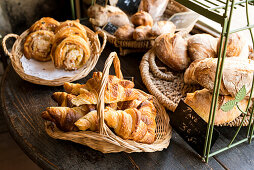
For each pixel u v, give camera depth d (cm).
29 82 121
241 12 134
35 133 104
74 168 96
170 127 103
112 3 146
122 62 133
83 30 124
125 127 94
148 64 123
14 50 121
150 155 100
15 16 171
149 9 138
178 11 140
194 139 98
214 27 142
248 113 105
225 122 101
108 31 137
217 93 88
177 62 119
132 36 129
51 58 124
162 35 122
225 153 101
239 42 112
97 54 119
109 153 100
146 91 119
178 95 114
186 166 97
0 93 117
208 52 116
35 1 173
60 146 101
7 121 108
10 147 173
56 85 116
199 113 101
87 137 93
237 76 97
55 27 126
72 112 96
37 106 113
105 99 98
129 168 97
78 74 115
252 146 103
